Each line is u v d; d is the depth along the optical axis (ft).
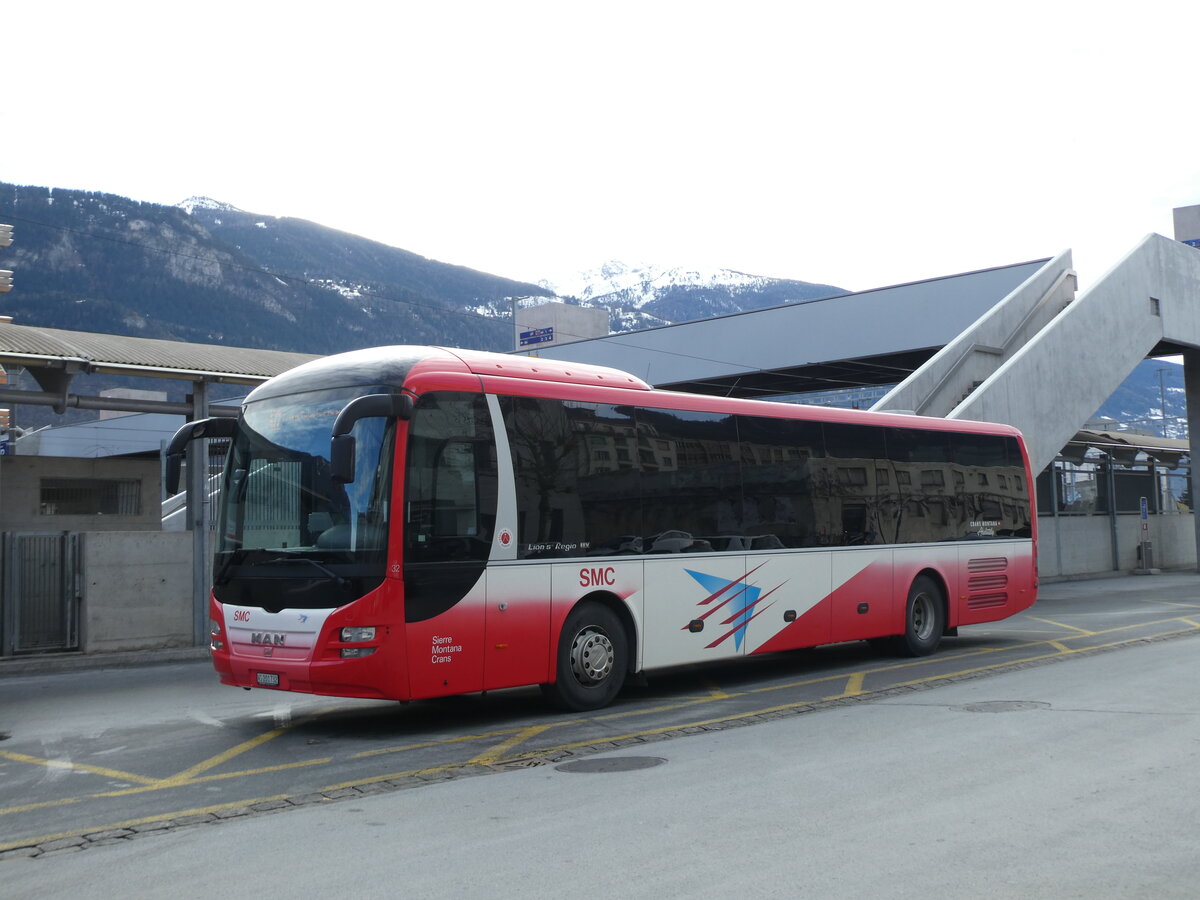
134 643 56.08
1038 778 23.39
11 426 102.37
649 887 16.65
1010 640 54.75
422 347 33.14
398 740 30.63
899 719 31.53
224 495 33.60
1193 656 44.42
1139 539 127.03
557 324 176.45
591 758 27.14
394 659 29.84
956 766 24.77
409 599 30.27
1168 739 27.22
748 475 41.42
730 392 124.36
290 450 32.14
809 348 104.32
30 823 22.12
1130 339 94.99
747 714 33.47
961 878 16.74
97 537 55.47
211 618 33.22
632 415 37.47
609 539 35.86
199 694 41.42
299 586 30.63
